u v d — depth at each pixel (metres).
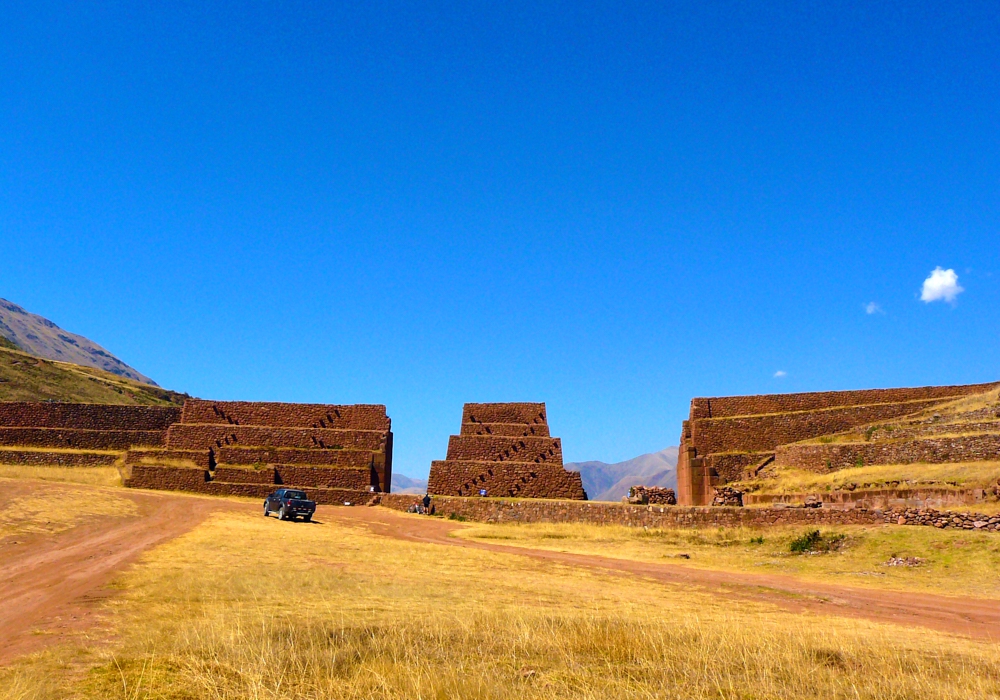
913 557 31.08
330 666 11.81
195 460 71.81
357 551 32.03
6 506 40.06
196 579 20.73
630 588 25.25
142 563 24.38
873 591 26.20
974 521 33.84
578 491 68.19
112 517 41.22
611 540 42.69
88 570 22.52
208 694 10.02
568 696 10.95
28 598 17.81
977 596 25.11
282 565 25.52
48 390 104.25
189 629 13.56
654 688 11.57
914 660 13.83
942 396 61.56
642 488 58.34
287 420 77.31
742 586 26.89
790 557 34.44
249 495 67.25
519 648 13.75
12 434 76.44
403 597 19.56
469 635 14.35
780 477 55.06
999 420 49.06
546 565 31.02
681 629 15.84
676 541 41.59
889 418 60.50
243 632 13.23
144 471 67.69
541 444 72.12
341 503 67.75
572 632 15.05
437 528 47.97
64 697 9.66
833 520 39.59
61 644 12.70
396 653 12.61
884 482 45.69
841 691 11.76
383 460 73.69
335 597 18.97
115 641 13.03
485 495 68.38
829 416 61.72
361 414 77.69
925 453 48.84
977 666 13.58
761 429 62.59
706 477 60.38
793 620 19.41
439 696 10.49
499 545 40.47
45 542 29.77
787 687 11.88
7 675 10.60
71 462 73.44
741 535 40.31
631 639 14.55
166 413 80.88
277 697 10.11
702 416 66.12
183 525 39.59
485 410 76.00
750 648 14.03
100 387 114.81
